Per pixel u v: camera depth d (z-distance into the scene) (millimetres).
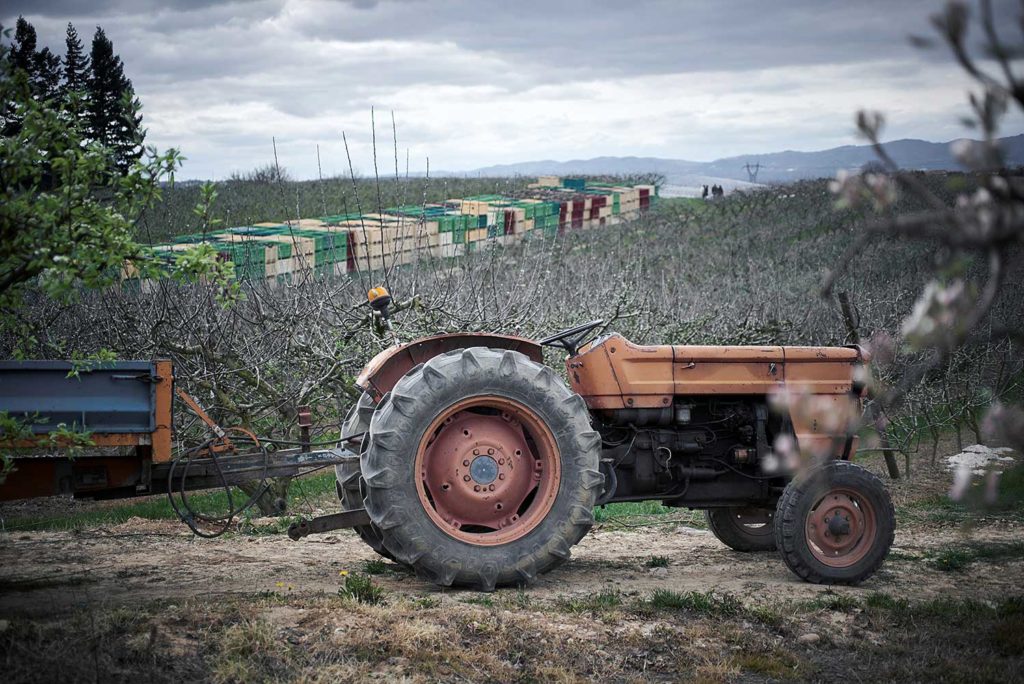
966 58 1564
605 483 6316
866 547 6227
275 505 8430
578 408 5832
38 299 8820
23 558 6660
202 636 4484
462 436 5797
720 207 39688
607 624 5055
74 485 5152
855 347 6539
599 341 6348
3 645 4211
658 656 4711
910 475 11438
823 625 5266
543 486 5820
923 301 1771
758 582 6223
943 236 1688
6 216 3686
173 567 6332
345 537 7598
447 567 5520
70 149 3924
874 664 4742
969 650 4965
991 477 2367
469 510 5773
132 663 4137
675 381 6297
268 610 4887
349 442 6172
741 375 6367
